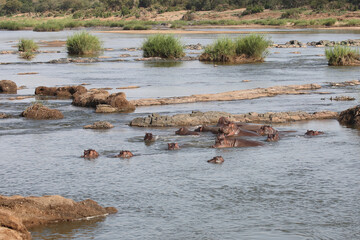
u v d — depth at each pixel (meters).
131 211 18.66
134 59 84.75
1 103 43.97
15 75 63.97
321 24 185.00
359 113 34.00
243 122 33.53
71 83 56.06
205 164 24.62
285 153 26.42
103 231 16.80
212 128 31.28
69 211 17.70
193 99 43.66
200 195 20.31
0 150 27.70
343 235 16.52
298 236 16.41
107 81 57.62
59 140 29.95
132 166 24.41
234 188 21.09
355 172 23.06
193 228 17.11
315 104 41.47
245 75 61.97
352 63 71.81
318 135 30.45
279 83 54.44
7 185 21.78
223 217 18.05
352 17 197.00
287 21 196.25
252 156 25.94
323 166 24.08
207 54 83.56
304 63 75.12
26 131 32.53
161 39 88.31
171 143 27.59
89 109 40.78
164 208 18.95
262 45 80.38
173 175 22.92
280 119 34.84
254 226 17.23
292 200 19.62
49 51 101.19
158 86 53.38
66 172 23.61
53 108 41.31
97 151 27.31
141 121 33.97
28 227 16.88
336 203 19.27
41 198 17.56
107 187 21.41
